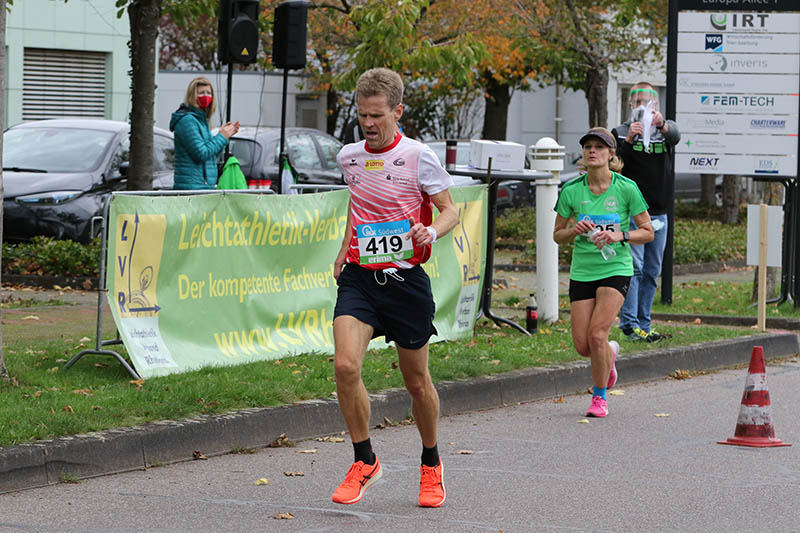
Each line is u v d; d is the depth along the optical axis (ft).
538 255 67.46
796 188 79.30
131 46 82.64
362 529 31.40
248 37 72.95
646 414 48.96
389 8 105.29
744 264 117.39
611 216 47.88
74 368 46.96
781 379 58.75
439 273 59.31
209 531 31.04
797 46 78.07
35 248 83.56
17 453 34.83
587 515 33.09
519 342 59.88
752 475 38.27
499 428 45.83
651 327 67.15
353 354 32.42
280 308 52.37
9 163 90.79
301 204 52.95
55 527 31.14
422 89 190.29
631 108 63.77
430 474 33.91
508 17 145.07
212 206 48.78
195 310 48.57
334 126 199.72
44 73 146.00
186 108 62.64
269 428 41.73
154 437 38.29
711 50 79.00
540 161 66.28
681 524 32.30
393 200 32.68
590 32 144.77
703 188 186.60
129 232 45.78
